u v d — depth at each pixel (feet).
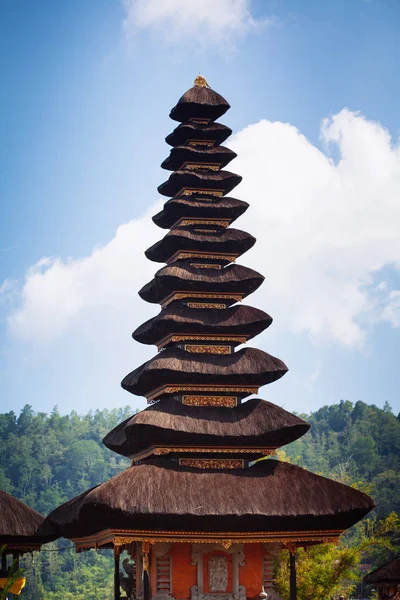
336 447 562.25
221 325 162.91
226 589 151.74
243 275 167.32
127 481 142.61
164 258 177.37
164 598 148.97
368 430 572.51
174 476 146.82
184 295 166.61
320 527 149.89
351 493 150.92
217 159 176.76
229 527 144.77
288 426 154.71
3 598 128.88
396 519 208.64
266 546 154.71
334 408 651.66
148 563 149.18
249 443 155.94
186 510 140.87
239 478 149.69
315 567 192.24
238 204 172.86
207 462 155.33
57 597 433.07
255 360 161.27
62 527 156.35
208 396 160.35
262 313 165.89
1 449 598.75
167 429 151.02
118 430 171.94
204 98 176.76
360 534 278.46
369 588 310.65
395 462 519.19
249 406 159.12
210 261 171.42
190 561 151.53
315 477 152.35
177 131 176.55
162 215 176.65
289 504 146.51
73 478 601.62
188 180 173.68
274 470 153.28
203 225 173.37
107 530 144.66
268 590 154.30
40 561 452.35
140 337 173.78
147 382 162.40
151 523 141.79
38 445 613.93
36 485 583.99
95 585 446.60
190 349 164.04
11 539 158.40
